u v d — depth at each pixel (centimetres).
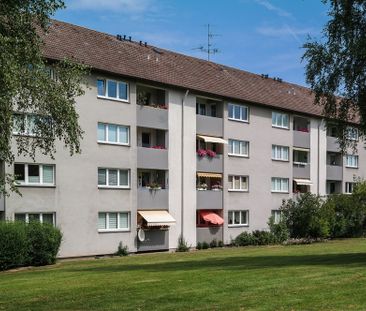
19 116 1588
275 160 4800
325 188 5397
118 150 3497
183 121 3950
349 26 2158
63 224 3197
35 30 1507
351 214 5191
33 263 2870
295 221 4844
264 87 4988
